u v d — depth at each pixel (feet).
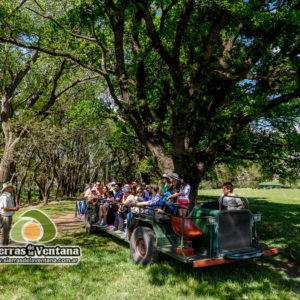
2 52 60.70
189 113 27.76
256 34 30.09
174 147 29.01
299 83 21.97
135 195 26.58
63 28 34.81
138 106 32.22
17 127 54.08
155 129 31.76
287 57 28.35
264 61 29.58
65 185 120.57
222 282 16.84
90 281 16.87
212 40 25.54
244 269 19.38
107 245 26.13
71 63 58.29
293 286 16.69
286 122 35.35
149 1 29.89
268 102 24.67
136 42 38.78
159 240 19.08
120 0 30.22
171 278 17.19
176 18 32.53
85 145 118.11
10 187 22.61
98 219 31.01
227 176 49.83
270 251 18.08
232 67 31.42
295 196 126.11
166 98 37.88
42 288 15.81
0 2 41.70
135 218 21.74
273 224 37.17
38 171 85.46
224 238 17.35
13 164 54.60
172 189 25.31
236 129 29.94
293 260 21.74
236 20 28.89
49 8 43.88
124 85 31.68
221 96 31.73
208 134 39.32
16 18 43.32
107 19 33.42
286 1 27.58
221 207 19.19
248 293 15.31
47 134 51.13
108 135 105.29
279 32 26.86
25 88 74.38
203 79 27.48
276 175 44.21
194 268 19.07
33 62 63.87
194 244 18.28
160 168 30.66
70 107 61.72
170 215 18.15
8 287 15.89
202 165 30.45
